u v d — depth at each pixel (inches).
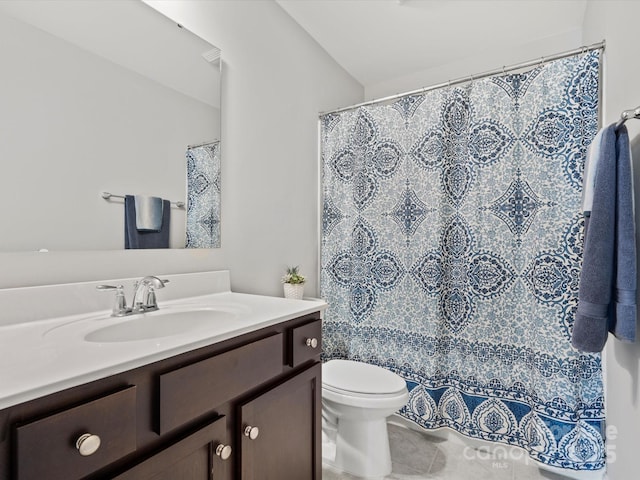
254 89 68.4
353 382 62.3
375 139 80.8
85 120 42.6
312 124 87.2
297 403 44.6
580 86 59.3
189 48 55.4
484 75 69.0
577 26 82.4
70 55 41.3
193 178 55.8
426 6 75.2
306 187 84.6
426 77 103.0
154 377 28.2
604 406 57.7
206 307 47.5
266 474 39.2
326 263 87.5
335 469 63.6
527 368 63.6
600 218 43.3
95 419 23.7
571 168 59.5
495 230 67.2
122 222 46.4
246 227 66.1
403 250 76.1
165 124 51.7
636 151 43.9
